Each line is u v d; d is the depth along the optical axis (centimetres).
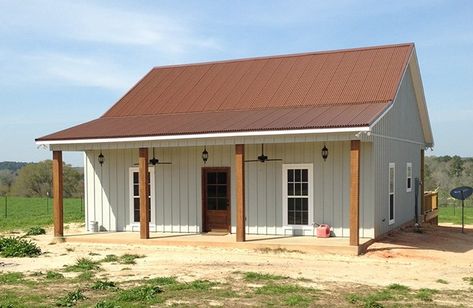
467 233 2009
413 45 1983
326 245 1492
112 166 1983
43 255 1549
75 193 6031
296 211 1736
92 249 1652
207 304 913
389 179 1820
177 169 1891
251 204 1792
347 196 1669
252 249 1561
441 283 1128
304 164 1723
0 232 2233
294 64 2098
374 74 1872
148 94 2189
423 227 2114
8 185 6612
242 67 2195
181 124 1742
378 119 1498
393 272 1247
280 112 1752
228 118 1747
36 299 963
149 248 1645
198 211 1859
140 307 888
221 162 1831
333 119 1512
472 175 5603
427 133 2414
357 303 921
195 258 1458
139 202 1902
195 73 2262
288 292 1010
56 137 1781
